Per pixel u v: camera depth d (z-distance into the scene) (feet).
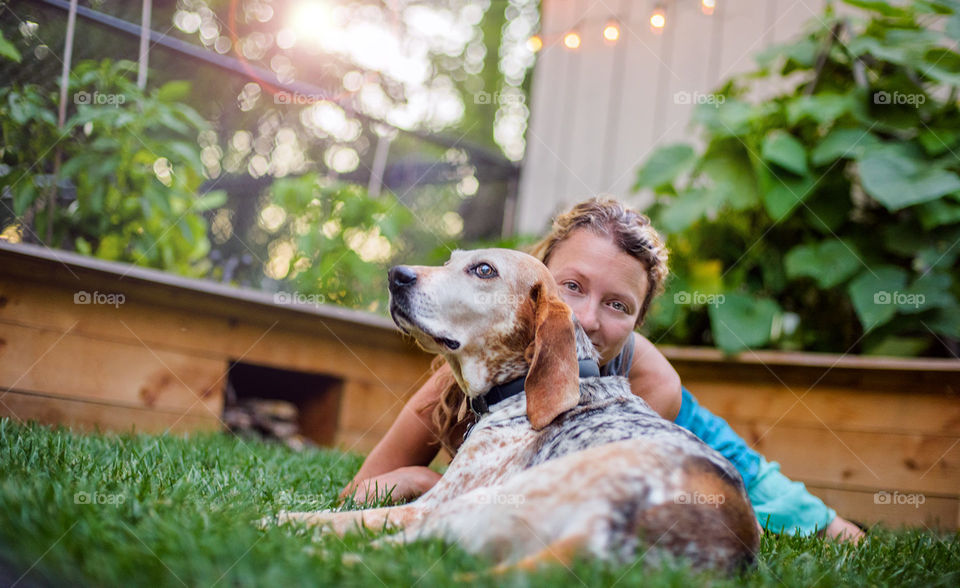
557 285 8.59
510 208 20.90
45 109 13.03
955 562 8.08
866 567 7.41
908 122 14.83
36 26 12.97
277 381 16.90
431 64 34.47
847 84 16.21
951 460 12.07
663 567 5.58
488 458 7.50
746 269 16.06
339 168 20.95
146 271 12.49
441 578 5.12
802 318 15.60
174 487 7.43
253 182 18.62
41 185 13.00
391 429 10.14
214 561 5.16
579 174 21.04
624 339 8.76
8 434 8.97
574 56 21.66
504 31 35.45
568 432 7.16
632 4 20.66
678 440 6.54
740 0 18.85
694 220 15.75
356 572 5.31
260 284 16.93
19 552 4.94
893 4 16.55
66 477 7.02
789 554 7.47
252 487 8.24
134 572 4.75
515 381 7.97
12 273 11.55
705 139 17.06
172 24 18.13
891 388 12.63
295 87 16.25
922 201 13.80
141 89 14.02
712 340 15.75
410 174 21.06
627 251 8.67
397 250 23.89
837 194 15.33
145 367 12.82
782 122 16.06
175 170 15.02
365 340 15.06
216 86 17.89
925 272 14.20
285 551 5.54
